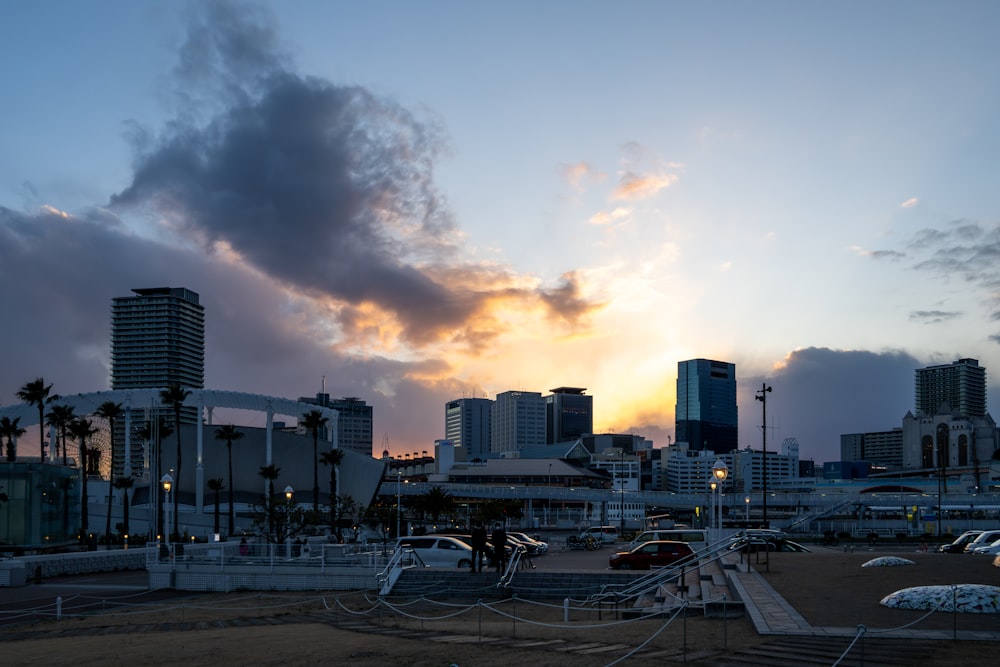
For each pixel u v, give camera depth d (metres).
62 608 39.88
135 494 147.88
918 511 152.00
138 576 56.81
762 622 21.95
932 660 17.22
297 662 20.77
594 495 195.12
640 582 36.03
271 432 154.00
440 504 133.00
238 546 56.38
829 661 17.50
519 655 20.30
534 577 39.34
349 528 116.81
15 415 134.50
